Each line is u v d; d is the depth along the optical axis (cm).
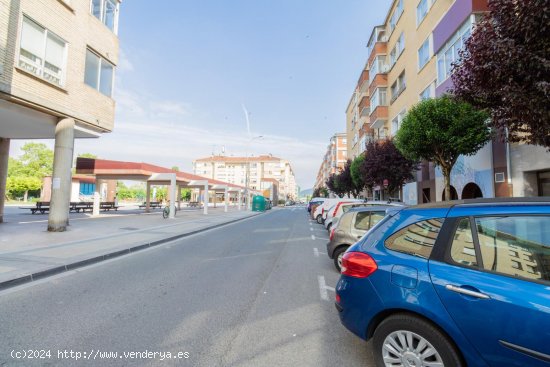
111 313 436
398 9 2328
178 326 395
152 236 1227
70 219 2019
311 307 471
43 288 552
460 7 1311
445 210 279
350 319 295
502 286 225
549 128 517
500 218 251
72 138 1293
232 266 750
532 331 206
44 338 357
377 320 281
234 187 4519
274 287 575
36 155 5234
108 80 1543
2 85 997
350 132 4728
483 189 1230
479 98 632
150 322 406
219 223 1961
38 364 301
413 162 1712
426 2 1806
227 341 356
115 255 867
